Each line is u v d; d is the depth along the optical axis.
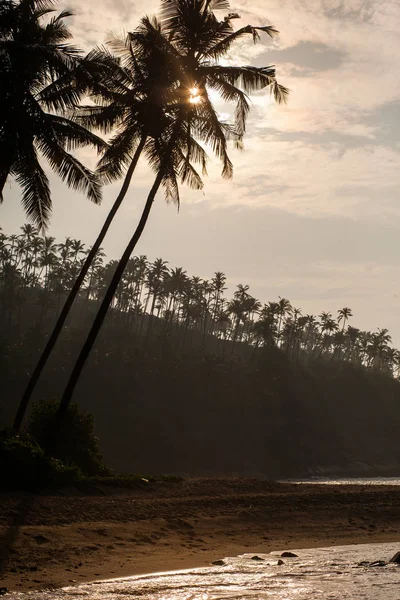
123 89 23.09
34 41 21.59
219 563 11.20
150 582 9.19
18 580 8.97
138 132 23.59
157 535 13.37
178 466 101.00
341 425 134.62
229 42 23.16
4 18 20.80
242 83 23.02
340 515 17.91
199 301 158.75
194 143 23.80
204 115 23.03
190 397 114.25
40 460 17.08
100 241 23.19
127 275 154.12
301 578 9.60
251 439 113.50
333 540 14.87
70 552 11.08
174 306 151.38
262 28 22.81
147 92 22.69
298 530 15.83
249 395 122.81
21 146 20.81
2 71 20.39
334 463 121.75
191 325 172.12
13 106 20.50
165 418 107.44
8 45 19.98
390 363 199.25
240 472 105.62
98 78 21.97
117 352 119.31
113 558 11.11
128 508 15.27
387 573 10.12
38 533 11.78
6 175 21.36
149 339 146.00
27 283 146.88
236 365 138.38
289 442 117.69
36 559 10.34
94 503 15.25
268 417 120.69
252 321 174.50
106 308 21.38
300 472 112.81
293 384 137.25
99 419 102.31
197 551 12.47
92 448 22.98
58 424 20.45
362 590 8.47
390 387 160.12
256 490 21.30
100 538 12.35
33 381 22.92
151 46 22.30
